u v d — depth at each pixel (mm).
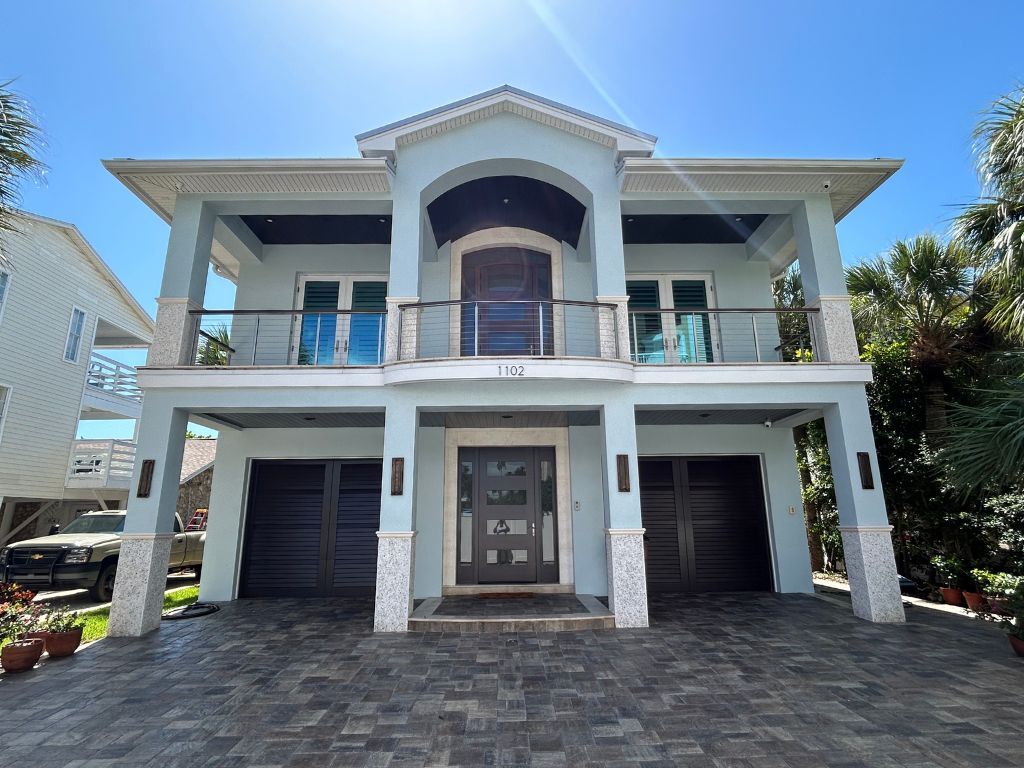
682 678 4766
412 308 7332
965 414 5828
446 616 6746
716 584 9039
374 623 6547
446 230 9195
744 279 9703
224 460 9031
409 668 5113
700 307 9648
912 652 5457
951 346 8508
